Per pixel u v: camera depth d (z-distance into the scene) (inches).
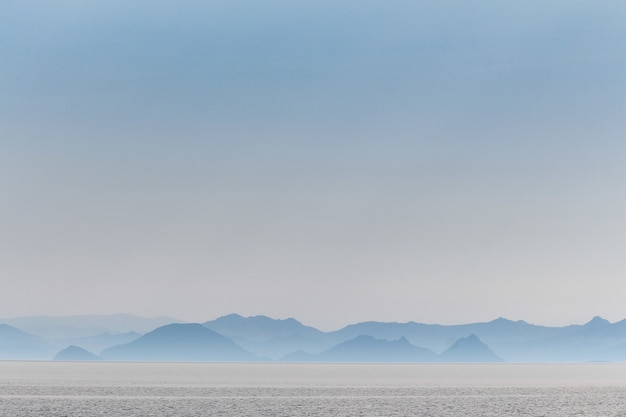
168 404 6894.7
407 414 6220.5
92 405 6697.8
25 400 7170.3
